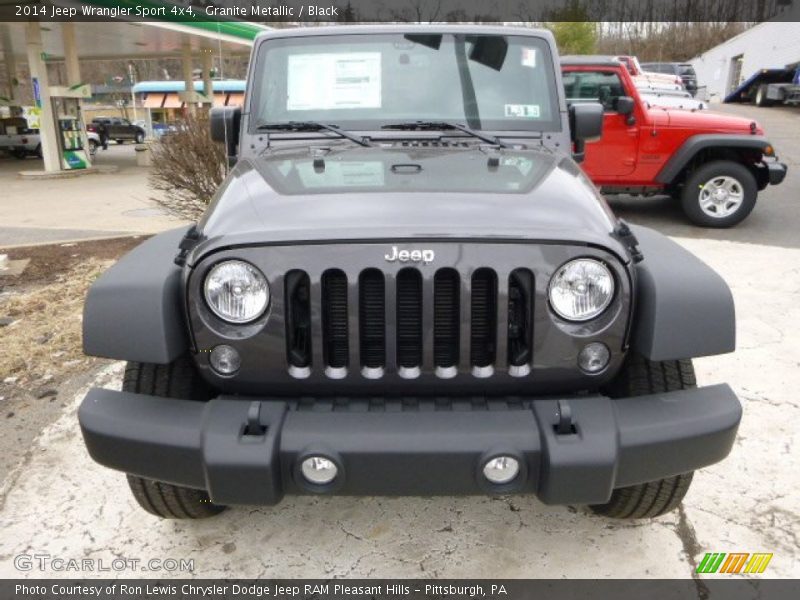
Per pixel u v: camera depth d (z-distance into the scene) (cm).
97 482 301
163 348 204
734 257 671
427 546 262
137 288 208
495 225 207
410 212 215
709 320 204
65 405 369
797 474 302
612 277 205
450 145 303
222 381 212
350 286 201
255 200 233
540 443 196
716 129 798
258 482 195
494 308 206
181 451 199
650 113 806
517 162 274
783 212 936
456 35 333
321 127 315
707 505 282
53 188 1401
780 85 3120
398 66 328
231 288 204
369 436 195
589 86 809
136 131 3844
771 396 372
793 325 479
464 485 198
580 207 228
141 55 2595
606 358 209
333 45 331
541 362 206
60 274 621
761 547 257
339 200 227
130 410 209
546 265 202
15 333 467
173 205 863
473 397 217
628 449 197
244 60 3095
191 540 266
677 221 879
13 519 277
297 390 213
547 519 275
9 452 325
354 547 262
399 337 210
